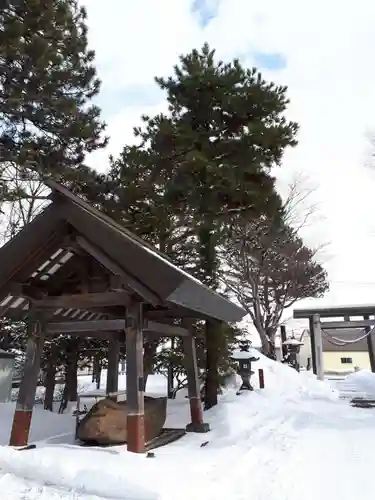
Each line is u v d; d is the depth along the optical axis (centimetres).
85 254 673
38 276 683
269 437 776
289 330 3500
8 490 460
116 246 597
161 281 567
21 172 1151
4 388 1391
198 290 636
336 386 2158
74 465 507
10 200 1190
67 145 1190
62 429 839
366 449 680
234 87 1166
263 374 1758
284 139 1149
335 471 551
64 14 1158
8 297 682
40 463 515
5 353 1415
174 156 1181
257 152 1126
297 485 489
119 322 642
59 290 707
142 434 591
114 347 907
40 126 1142
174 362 1227
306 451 665
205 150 1112
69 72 1141
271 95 1160
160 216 1187
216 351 1084
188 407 1032
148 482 455
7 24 1017
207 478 494
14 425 625
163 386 1720
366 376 2347
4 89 1066
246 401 1165
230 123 1179
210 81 1151
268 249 2655
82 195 1208
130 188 1207
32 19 1073
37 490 459
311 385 1828
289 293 2947
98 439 638
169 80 1253
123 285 601
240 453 629
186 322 855
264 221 1609
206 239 1170
